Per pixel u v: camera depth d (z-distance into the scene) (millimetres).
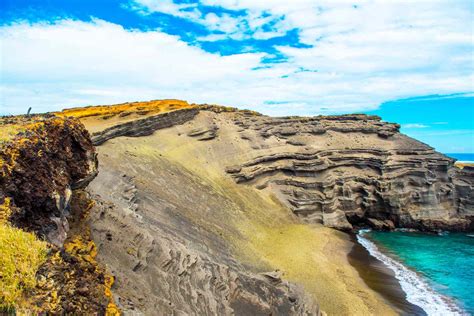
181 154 69125
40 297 11195
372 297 41969
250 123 90500
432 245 65938
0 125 20609
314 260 49875
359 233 73562
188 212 47000
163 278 24406
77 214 22922
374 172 81938
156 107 86250
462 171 86250
